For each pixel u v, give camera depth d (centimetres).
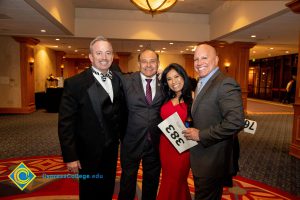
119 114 220
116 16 945
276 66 1658
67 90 197
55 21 688
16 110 980
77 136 203
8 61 964
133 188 241
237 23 756
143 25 958
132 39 963
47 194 303
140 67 236
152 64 228
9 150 489
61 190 314
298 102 474
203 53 180
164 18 971
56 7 669
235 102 161
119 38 949
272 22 666
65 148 192
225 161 177
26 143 541
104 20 936
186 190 236
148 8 545
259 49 1275
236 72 1008
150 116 231
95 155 204
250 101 1628
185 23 983
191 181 349
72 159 193
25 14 614
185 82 219
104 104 201
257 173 388
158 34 968
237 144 192
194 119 182
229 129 158
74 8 916
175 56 1602
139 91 230
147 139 233
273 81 1675
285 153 497
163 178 233
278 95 1628
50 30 824
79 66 2106
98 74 203
